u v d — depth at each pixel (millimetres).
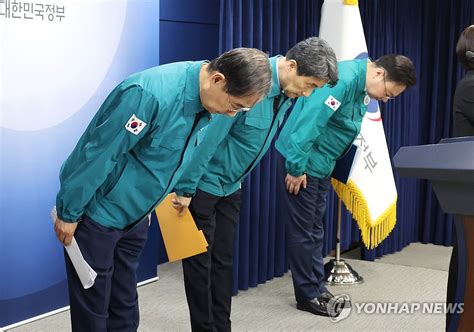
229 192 2498
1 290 2818
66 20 2910
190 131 1773
